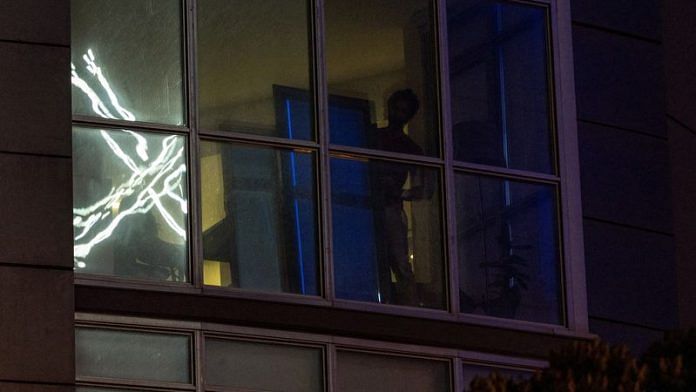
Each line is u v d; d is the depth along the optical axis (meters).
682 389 16.67
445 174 21.45
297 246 20.72
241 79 20.91
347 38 21.41
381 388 20.80
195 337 20.17
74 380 19.59
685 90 24.27
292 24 21.22
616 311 22.41
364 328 20.78
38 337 19.61
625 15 23.47
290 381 20.45
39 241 19.86
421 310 21.03
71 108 20.30
